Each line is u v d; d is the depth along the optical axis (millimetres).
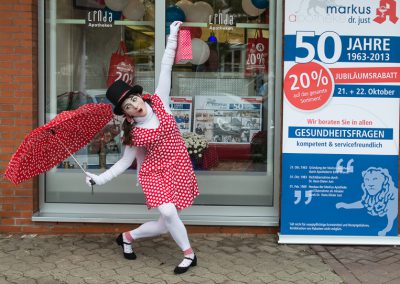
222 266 4781
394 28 5137
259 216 5703
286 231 5312
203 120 5844
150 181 4523
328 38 5156
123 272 4645
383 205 5262
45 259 4918
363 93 5188
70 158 5746
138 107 4398
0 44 5355
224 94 5828
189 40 4727
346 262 4887
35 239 5426
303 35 5164
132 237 4875
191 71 5828
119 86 4418
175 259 4961
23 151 4195
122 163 4645
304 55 5176
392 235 5281
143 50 5766
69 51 5773
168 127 4473
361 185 5254
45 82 5680
